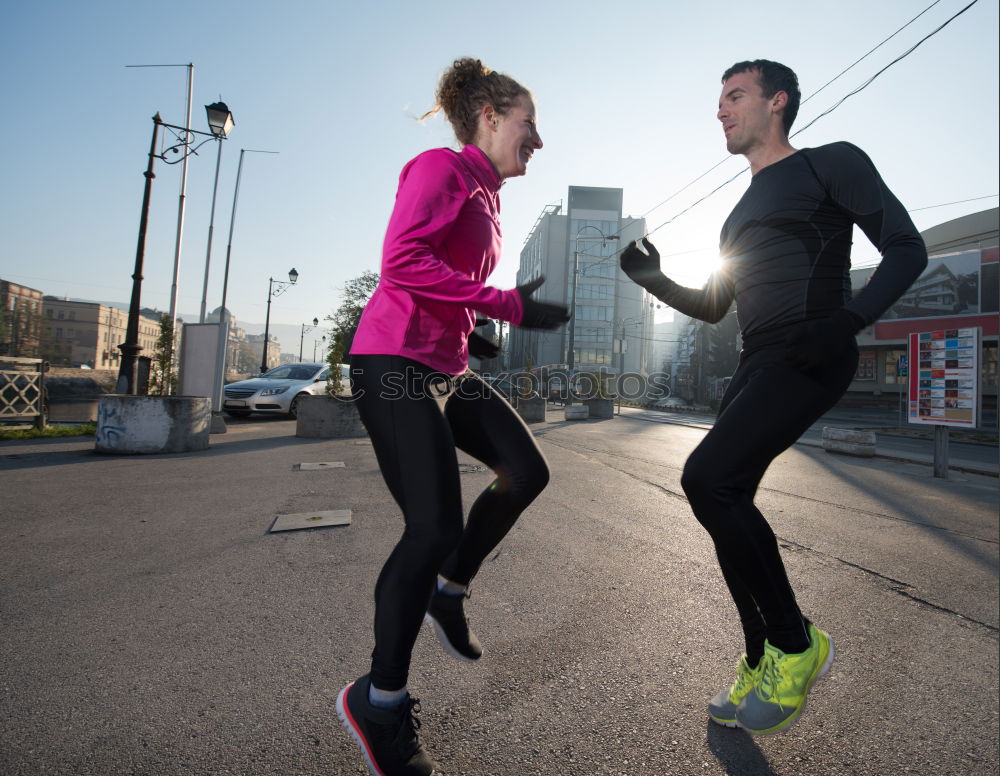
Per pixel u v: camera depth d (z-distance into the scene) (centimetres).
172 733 144
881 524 429
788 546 354
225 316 990
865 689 179
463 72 150
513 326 122
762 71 154
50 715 152
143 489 477
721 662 192
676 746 144
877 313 114
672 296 179
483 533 139
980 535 406
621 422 1633
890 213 125
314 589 253
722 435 130
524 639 207
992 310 2459
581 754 139
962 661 201
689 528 382
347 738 144
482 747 141
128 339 995
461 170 128
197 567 282
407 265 116
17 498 436
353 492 471
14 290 8631
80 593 246
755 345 145
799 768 136
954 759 141
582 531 367
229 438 902
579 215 8106
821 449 1022
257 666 182
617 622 224
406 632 114
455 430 143
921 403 748
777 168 147
